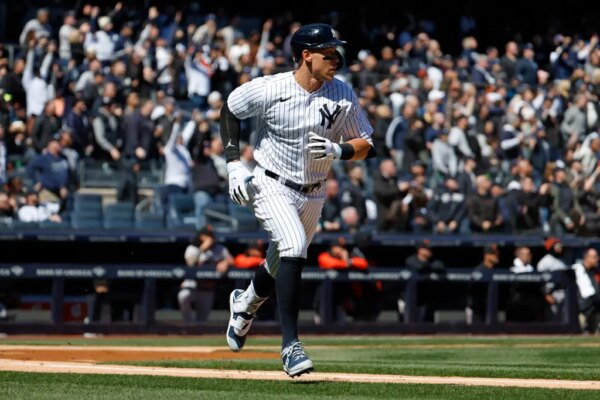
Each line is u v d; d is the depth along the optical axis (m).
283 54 44.12
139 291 29.25
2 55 37.97
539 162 41.91
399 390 11.86
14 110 36.28
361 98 40.41
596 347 23.95
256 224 34.53
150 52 40.38
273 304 29.53
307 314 31.12
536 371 15.04
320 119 12.78
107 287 29.00
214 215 34.59
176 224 34.41
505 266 35.31
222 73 40.12
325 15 51.34
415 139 38.59
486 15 55.31
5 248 31.34
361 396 11.23
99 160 35.88
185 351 21.16
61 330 28.67
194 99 39.66
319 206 13.27
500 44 55.47
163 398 10.86
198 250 29.98
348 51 49.94
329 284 30.95
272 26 47.56
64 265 28.75
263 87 12.73
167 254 32.81
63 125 36.03
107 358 18.28
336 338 28.89
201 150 35.16
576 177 40.69
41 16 39.69
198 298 29.62
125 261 32.38
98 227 33.25
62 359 17.48
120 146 36.25
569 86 45.84
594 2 56.22
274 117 12.74
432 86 42.44
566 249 35.69
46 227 32.19
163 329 29.34
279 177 12.91
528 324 32.41
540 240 35.34
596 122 44.50
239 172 12.79
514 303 32.41
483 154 40.88
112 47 39.97
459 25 54.00
